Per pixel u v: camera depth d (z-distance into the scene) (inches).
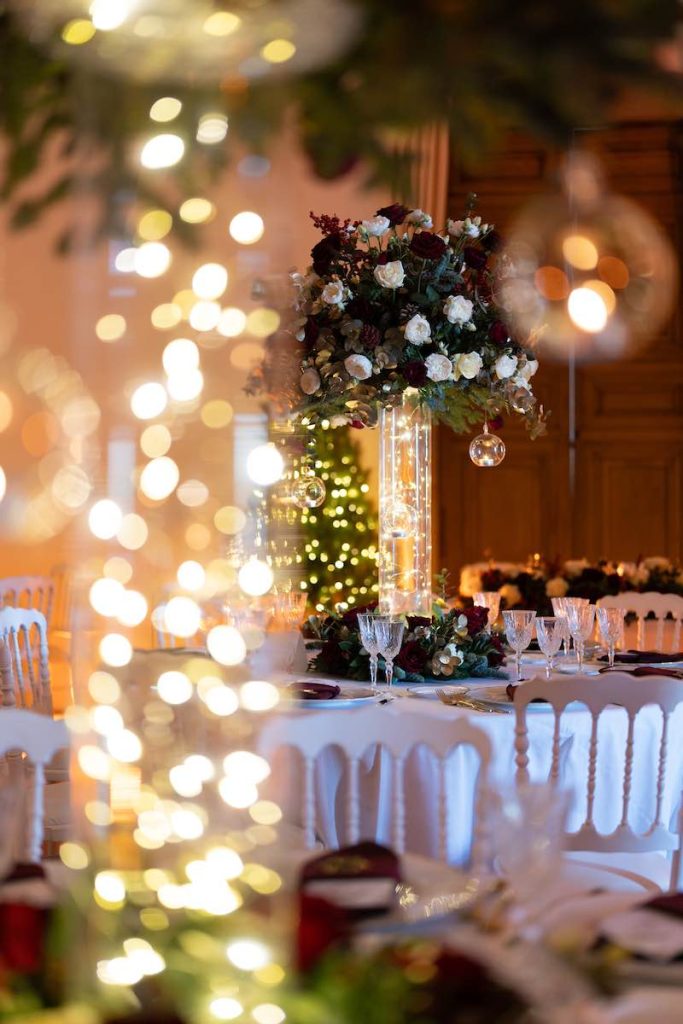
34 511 226.7
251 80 65.3
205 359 67.7
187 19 63.2
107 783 59.2
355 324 141.9
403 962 47.3
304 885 63.4
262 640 88.6
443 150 275.6
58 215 65.7
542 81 65.6
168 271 64.0
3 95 63.9
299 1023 44.7
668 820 122.6
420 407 149.3
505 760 116.9
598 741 119.0
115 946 48.6
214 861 53.7
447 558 322.7
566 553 319.9
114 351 66.0
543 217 102.0
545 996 48.3
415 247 143.3
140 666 74.2
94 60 63.0
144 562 74.5
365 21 64.7
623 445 318.3
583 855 117.3
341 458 285.7
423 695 132.0
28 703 161.9
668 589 226.1
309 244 229.0
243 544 76.4
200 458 72.2
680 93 65.0
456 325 144.7
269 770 62.0
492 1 64.1
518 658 139.6
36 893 63.0
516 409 149.3
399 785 90.7
